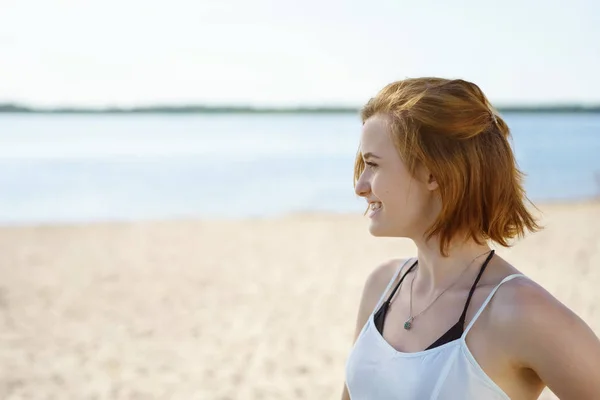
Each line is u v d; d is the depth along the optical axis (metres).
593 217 14.41
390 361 1.40
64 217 16.50
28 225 14.12
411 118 1.37
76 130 62.41
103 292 8.09
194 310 7.20
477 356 1.29
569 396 1.22
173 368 5.42
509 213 1.39
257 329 6.46
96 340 6.20
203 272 9.23
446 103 1.35
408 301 1.49
